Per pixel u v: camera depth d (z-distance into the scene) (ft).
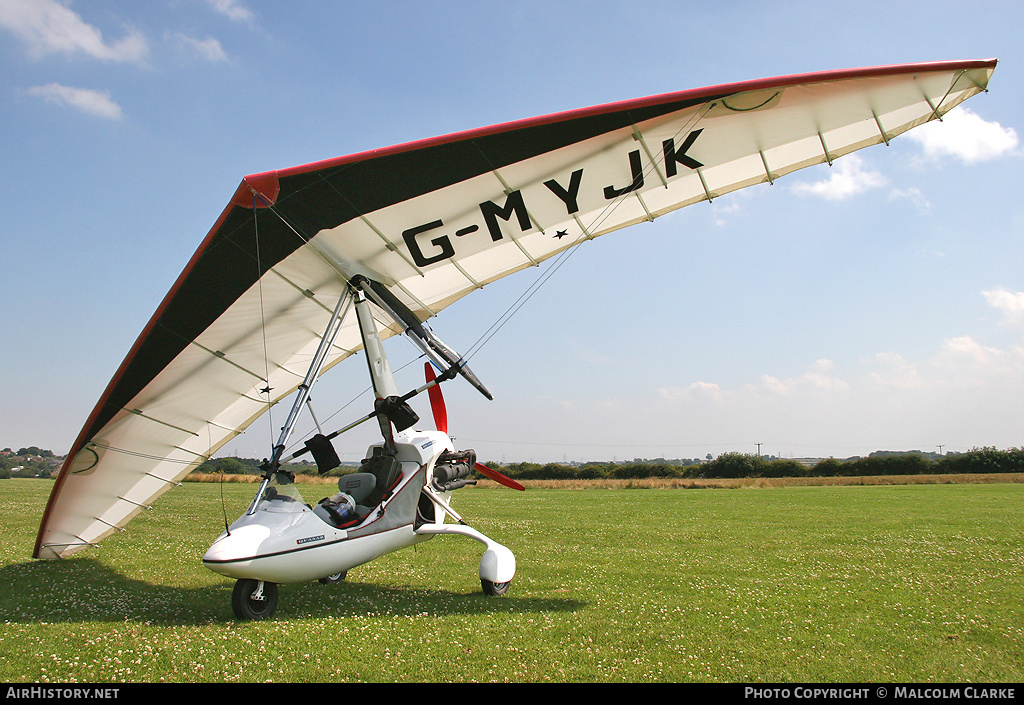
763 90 20.85
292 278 25.81
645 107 21.24
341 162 20.93
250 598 17.78
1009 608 19.34
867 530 38.96
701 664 14.02
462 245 27.09
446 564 27.35
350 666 13.69
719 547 32.17
